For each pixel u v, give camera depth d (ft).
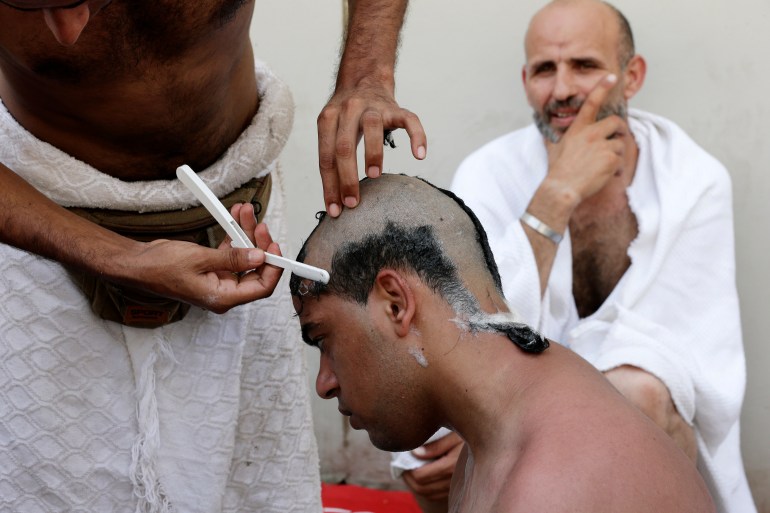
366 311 5.92
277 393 8.49
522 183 11.74
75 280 7.47
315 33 12.52
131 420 7.88
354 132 6.51
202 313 7.91
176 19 6.70
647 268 11.25
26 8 5.43
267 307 8.32
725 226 11.47
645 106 12.53
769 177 12.34
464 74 12.62
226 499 8.60
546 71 11.68
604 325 11.02
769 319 12.50
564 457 5.17
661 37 12.36
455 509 6.27
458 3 12.50
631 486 5.05
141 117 7.04
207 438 8.09
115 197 7.22
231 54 7.22
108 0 5.87
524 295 10.64
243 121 7.73
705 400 10.73
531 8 12.42
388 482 13.20
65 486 7.83
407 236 5.89
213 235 7.59
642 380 10.32
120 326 7.70
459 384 5.78
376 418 6.10
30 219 6.71
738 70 12.28
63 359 7.57
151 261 6.54
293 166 12.78
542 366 5.70
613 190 11.54
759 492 12.72
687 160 11.59
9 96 7.20
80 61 6.67
